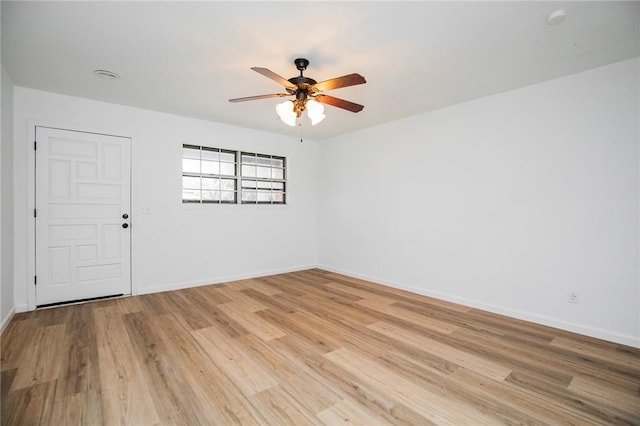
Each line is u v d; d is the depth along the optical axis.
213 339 2.57
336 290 4.15
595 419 1.63
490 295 3.32
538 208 2.98
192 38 2.22
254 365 2.15
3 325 2.71
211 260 4.44
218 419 1.60
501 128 3.23
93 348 2.38
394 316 3.16
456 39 2.23
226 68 2.70
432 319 3.08
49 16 1.95
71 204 3.43
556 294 2.87
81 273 3.50
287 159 5.30
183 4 1.84
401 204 4.23
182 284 4.17
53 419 1.59
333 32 2.14
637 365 2.18
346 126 4.63
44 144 3.27
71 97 3.40
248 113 4.01
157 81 2.99
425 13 1.93
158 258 3.99
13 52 2.42
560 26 2.06
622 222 2.54
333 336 2.65
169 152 4.06
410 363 2.20
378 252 4.57
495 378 2.01
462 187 3.55
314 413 1.66
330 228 5.43
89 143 3.52
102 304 3.46
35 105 3.21
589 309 2.69
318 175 5.68
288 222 5.32
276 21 2.02
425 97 3.38
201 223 4.34
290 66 2.65
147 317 3.06
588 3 1.83
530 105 3.03
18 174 3.13
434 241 3.84
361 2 1.82
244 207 4.78
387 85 3.05
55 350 2.34
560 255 2.85
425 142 3.94
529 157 3.04
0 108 2.55
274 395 1.82
